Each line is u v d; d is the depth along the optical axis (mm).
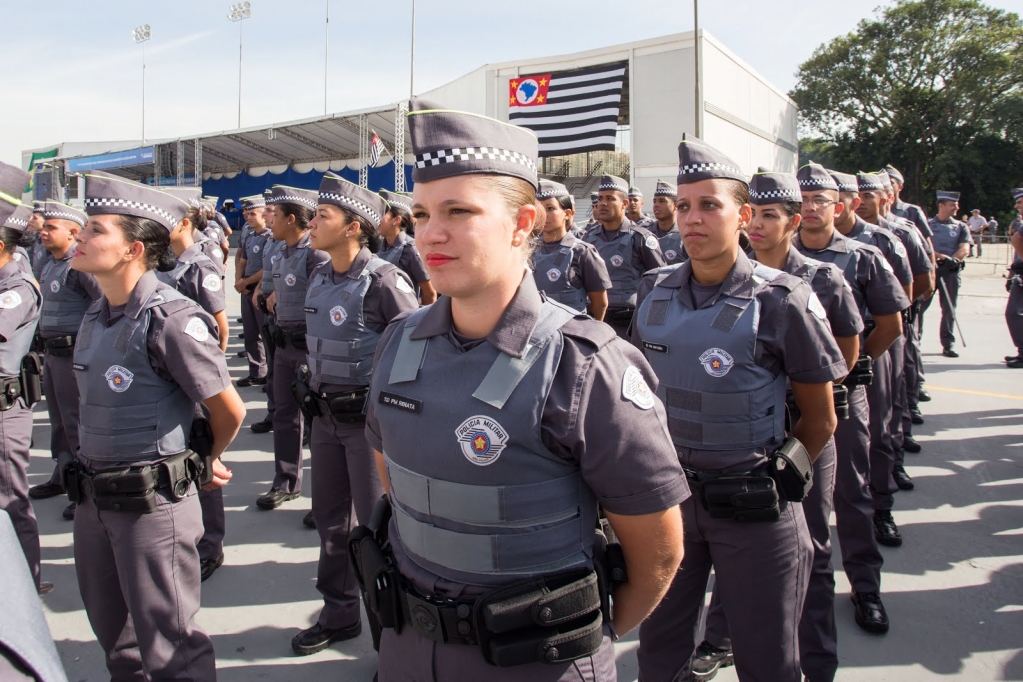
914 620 3270
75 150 38094
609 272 6453
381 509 1666
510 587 1305
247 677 2934
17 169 2324
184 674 2320
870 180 5004
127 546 2240
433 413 1340
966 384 7605
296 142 28391
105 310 2389
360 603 3438
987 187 40062
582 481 1393
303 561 3949
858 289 3410
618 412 1317
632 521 1385
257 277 7488
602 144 21828
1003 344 9914
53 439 4836
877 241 4156
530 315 1345
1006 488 4801
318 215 3184
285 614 3422
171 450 2328
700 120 20266
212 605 3486
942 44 38031
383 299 3143
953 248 9148
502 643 1271
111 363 2268
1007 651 3031
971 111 39719
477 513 1314
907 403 5523
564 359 1318
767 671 2184
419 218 1312
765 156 28438
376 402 1454
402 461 1398
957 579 3627
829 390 2279
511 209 1308
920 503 4570
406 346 1441
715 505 2123
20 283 3371
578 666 1375
